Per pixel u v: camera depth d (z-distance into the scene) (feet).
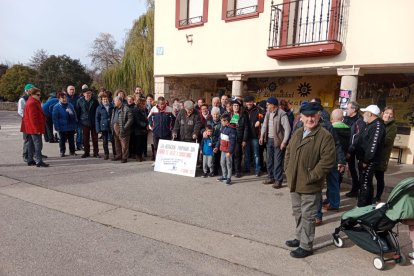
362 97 33.35
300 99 36.52
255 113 24.62
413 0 22.02
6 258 11.30
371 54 24.02
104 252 12.00
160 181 22.25
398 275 11.12
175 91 40.42
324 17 26.73
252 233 14.17
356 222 12.32
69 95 32.22
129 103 28.04
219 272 10.93
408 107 30.83
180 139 25.59
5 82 131.54
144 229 14.23
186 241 13.19
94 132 29.73
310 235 12.19
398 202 11.44
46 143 37.70
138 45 56.08
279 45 28.45
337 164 16.87
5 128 55.42
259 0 29.78
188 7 36.65
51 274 10.41
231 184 22.13
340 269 11.43
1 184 20.15
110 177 22.71
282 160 21.17
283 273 11.03
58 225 14.32
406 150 31.30
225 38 32.78
